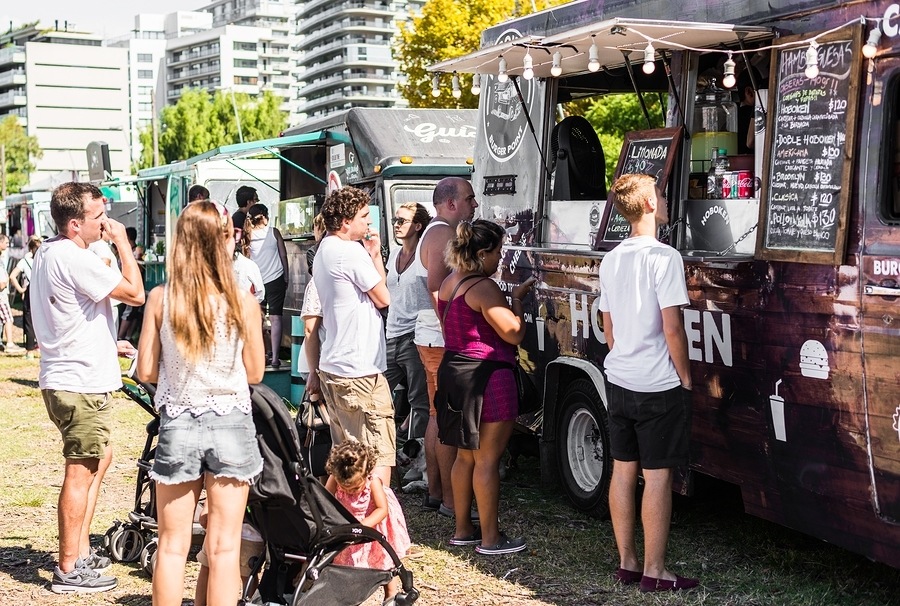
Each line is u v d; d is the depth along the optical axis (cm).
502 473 747
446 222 614
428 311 641
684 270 520
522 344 696
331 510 433
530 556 566
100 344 518
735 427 502
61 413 512
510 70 652
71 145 15750
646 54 484
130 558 567
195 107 8581
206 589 441
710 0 522
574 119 689
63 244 507
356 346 537
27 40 18400
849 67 436
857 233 428
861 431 427
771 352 474
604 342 588
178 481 395
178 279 394
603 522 626
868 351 421
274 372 1005
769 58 532
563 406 650
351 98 15600
